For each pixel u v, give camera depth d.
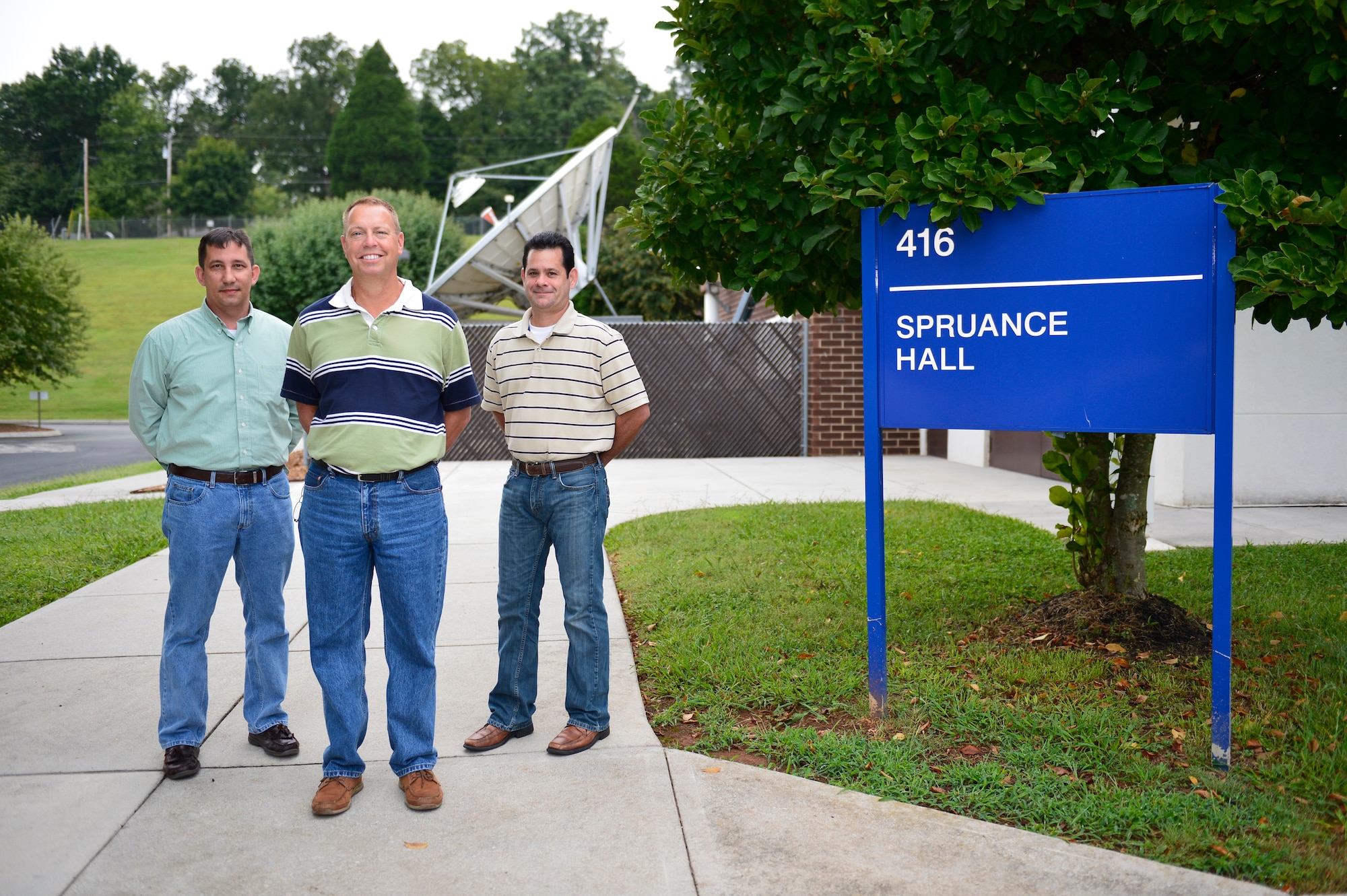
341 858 2.79
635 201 4.30
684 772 3.34
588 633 3.54
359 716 3.16
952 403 3.55
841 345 14.84
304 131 116.56
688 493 10.41
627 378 3.49
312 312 3.14
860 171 3.63
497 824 2.98
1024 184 3.35
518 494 3.54
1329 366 8.55
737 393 15.04
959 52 3.77
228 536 3.45
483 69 104.88
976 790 3.11
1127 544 4.59
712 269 4.51
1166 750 3.37
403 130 90.75
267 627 3.59
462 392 3.35
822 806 3.07
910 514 8.16
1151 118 4.07
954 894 2.56
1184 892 2.55
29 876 2.68
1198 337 3.23
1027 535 7.18
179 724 3.35
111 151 109.69
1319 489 8.62
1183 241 3.22
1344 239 3.13
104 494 11.10
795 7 4.09
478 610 5.57
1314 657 4.16
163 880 2.67
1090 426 3.38
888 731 3.61
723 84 4.38
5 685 4.29
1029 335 3.44
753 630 4.89
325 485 3.10
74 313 30.12
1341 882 2.55
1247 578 5.62
